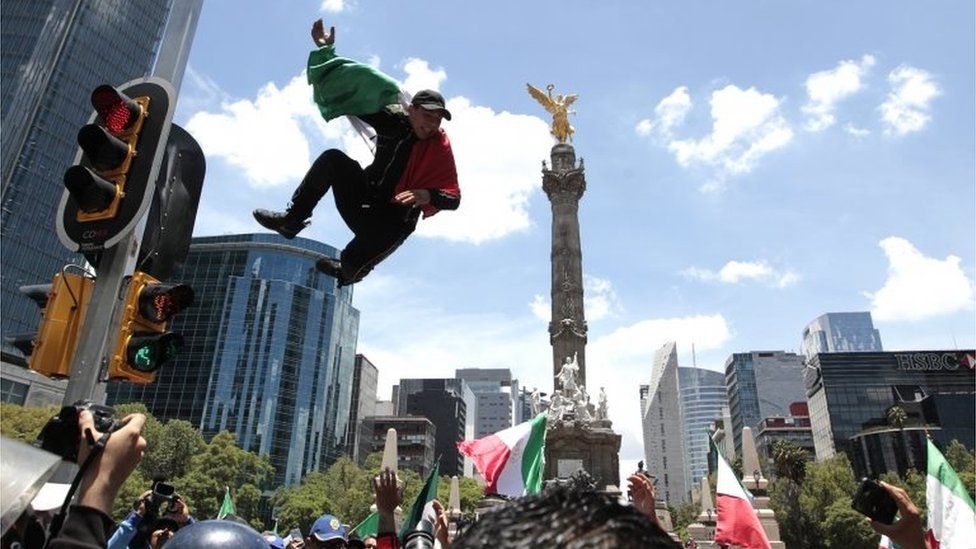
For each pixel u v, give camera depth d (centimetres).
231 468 8400
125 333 642
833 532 8006
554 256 7088
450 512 3778
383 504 523
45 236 11119
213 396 14112
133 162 668
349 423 18312
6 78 11100
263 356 14612
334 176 584
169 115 684
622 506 153
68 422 302
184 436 8544
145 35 13500
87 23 12306
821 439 15612
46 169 11319
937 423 13450
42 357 670
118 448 269
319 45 615
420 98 567
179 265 752
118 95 666
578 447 5591
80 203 652
